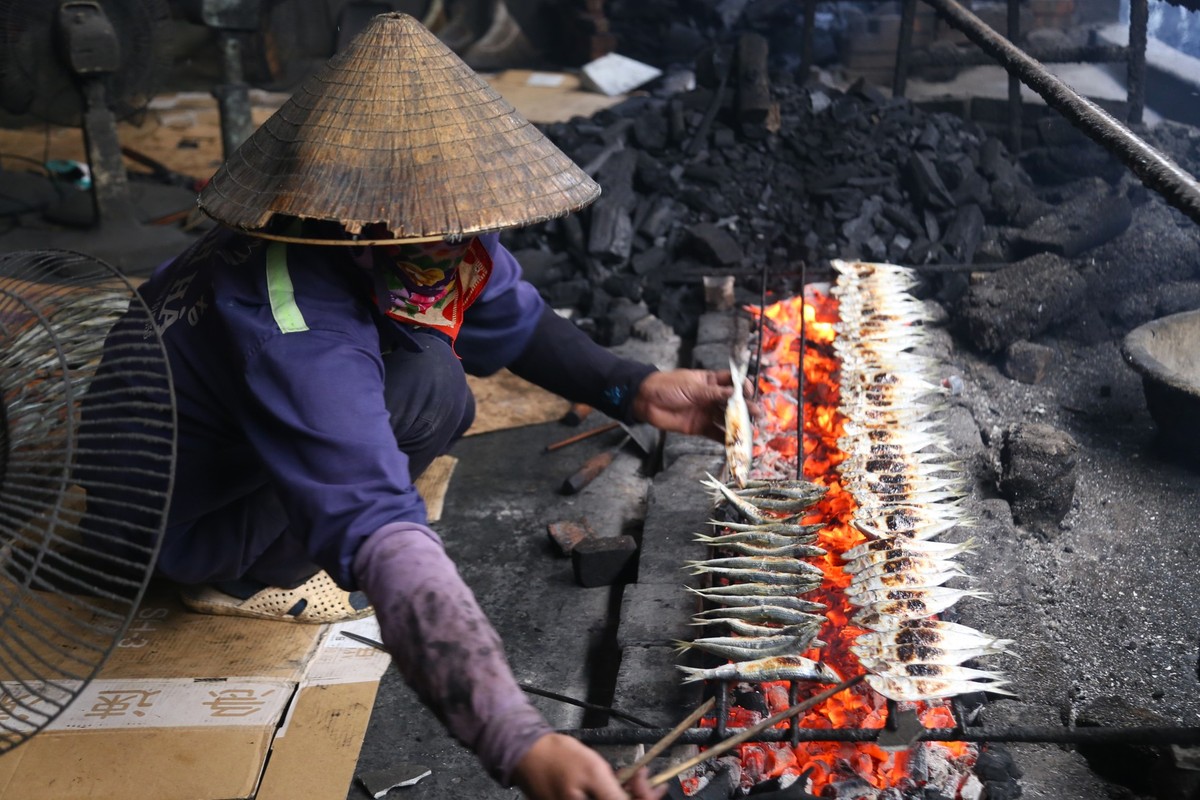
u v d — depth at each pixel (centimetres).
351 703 251
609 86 748
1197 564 293
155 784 225
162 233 531
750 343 393
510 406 396
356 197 181
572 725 251
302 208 181
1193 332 349
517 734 151
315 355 191
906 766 217
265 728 240
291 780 229
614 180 494
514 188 187
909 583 234
